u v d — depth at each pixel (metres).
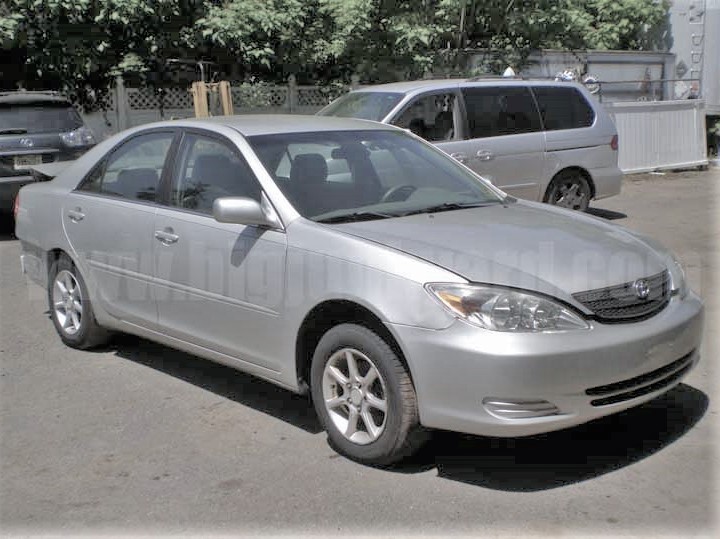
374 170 4.88
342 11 14.24
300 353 4.20
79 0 12.59
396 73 14.88
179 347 4.97
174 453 4.19
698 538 3.27
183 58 14.10
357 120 5.48
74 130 10.18
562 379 3.49
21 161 9.71
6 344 6.07
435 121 9.16
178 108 13.45
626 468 3.88
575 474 3.84
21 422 4.63
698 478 3.75
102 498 3.75
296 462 4.04
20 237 6.30
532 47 15.85
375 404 3.87
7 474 4.01
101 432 4.47
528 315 3.53
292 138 4.82
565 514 3.48
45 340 6.16
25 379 5.33
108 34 13.38
